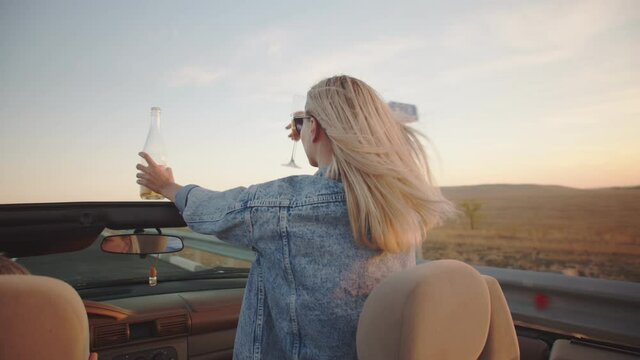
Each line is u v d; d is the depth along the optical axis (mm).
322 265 1212
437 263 1182
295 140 1533
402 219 1159
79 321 839
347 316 1211
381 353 1076
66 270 2805
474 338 1212
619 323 2697
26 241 1710
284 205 1233
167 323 2115
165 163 1802
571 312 2957
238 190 1345
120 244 1772
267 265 1278
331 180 1271
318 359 1213
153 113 1828
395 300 1068
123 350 2029
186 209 1376
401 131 1326
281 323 1249
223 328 2279
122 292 2434
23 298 790
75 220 1698
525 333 2414
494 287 1424
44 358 798
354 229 1180
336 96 1271
